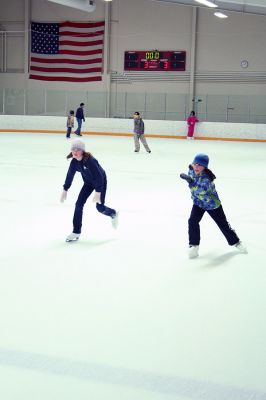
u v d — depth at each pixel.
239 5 18.38
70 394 2.91
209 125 26.81
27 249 5.89
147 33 28.59
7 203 8.54
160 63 28.55
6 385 2.98
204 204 5.54
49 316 4.01
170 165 14.89
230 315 4.11
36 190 9.91
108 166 14.24
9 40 30.30
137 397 2.88
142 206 8.56
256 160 17.14
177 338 3.66
